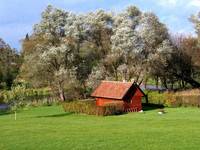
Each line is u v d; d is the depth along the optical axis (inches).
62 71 3988.7
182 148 1737.2
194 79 4694.9
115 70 4212.6
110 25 4426.7
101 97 3400.6
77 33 4106.8
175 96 3590.1
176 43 4515.3
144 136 2018.9
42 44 4119.1
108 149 1738.4
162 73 4269.2
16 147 1806.1
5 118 3058.6
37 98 4306.1
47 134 2128.4
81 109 3248.0
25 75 4163.4
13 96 4318.4
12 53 6107.3
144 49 4037.9
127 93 3299.7
